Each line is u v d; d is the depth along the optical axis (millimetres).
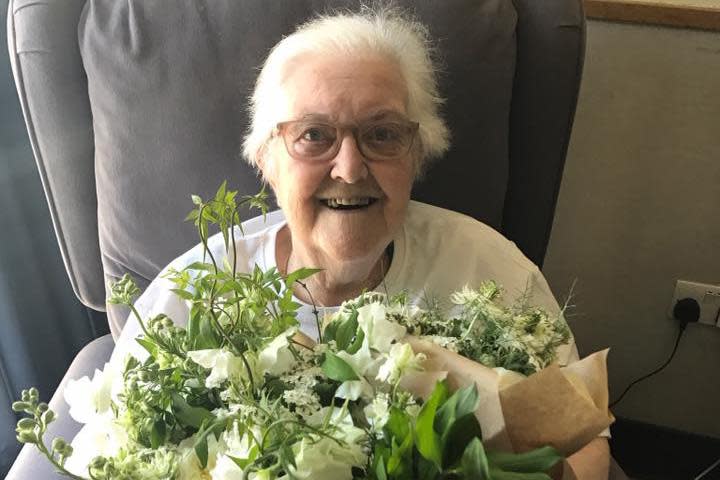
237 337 513
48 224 1401
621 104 1176
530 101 975
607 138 1214
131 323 971
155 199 1029
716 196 1202
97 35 967
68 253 1147
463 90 947
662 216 1256
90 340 1600
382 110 810
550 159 1009
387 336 503
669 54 1108
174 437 501
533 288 963
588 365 505
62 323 1501
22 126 1294
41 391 1446
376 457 426
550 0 920
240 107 968
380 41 841
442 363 497
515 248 996
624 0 1086
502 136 982
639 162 1218
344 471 428
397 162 833
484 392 464
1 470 1334
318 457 423
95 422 516
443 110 961
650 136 1188
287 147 829
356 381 470
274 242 1004
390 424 433
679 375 1428
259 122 891
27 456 917
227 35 944
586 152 1239
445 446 434
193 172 1007
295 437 431
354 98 803
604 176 1252
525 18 937
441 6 923
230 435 468
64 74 997
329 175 820
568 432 454
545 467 423
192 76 958
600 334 1435
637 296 1359
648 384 1465
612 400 1520
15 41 985
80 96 1020
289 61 842
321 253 883
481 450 396
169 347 529
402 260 986
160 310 947
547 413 454
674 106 1149
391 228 875
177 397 493
